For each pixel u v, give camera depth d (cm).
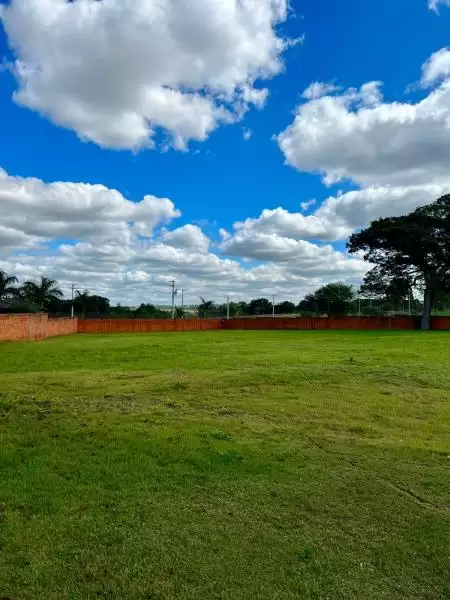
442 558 404
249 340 3131
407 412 967
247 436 732
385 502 508
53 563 378
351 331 4784
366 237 5347
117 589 351
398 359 1816
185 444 656
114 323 5062
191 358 1841
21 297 5038
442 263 5184
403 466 623
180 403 971
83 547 400
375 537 436
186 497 498
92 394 1038
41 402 920
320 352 2128
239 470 579
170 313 6738
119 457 599
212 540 418
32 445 637
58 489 502
